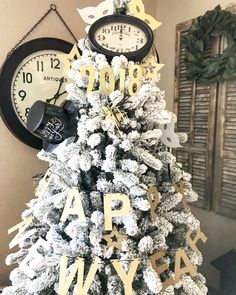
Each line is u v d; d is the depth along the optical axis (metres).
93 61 0.78
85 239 0.72
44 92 1.27
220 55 1.12
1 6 1.20
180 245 0.79
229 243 1.14
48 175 0.84
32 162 1.30
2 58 1.22
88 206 0.73
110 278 0.70
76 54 0.87
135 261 0.69
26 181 1.29
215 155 1.18
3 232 1.27
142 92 0.75
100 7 0.84
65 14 1.31
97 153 0.73
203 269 1.24
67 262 0.72
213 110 1.18
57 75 1.29
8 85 1.21
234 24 1.07
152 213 0.72
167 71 1.39
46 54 1.27
